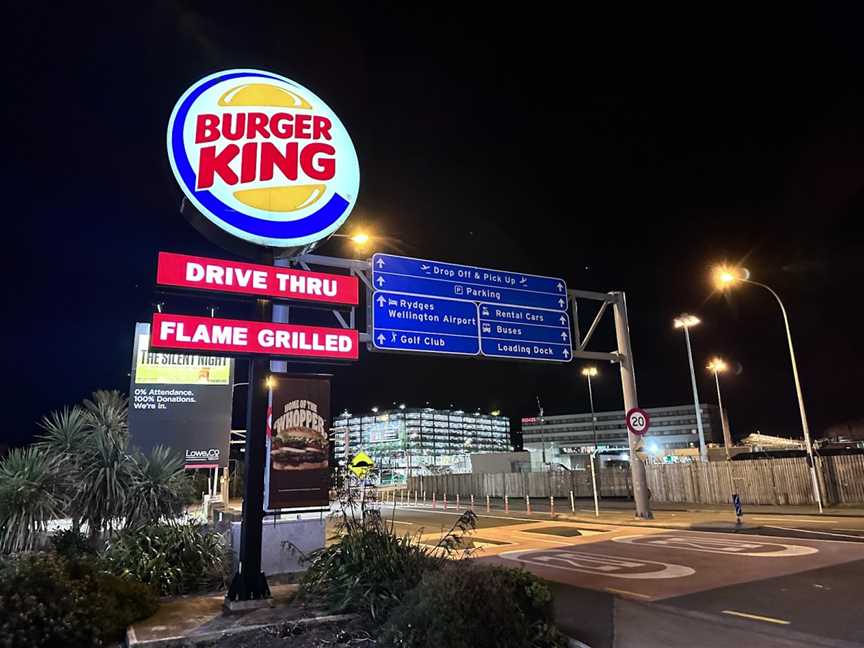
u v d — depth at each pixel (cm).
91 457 1123
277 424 1016
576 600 955
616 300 2291
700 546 1545
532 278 2022
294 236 954
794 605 870
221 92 960
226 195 925
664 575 1152
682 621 802
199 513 1906
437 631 569
